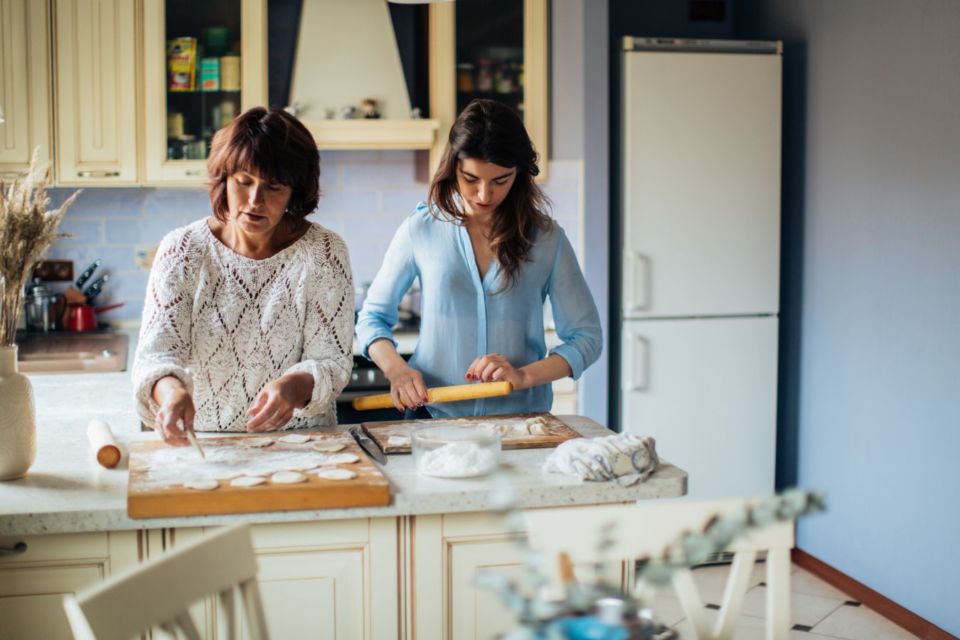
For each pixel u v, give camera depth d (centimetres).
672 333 393
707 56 387
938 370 326
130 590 122
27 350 351
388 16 382
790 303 412
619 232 398
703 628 150
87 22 367
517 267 236
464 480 182
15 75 363
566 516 150
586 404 393
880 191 354
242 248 204
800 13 399
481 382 226
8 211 180
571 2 395
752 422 402
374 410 346
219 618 174
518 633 97
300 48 379
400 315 414
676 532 151
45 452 203
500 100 390
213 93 375
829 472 389
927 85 328
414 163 418
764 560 402
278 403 190
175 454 189
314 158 199
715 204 392
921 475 336
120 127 371
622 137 390
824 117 386
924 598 337
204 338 204
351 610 180
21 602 170
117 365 331
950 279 319
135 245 407
